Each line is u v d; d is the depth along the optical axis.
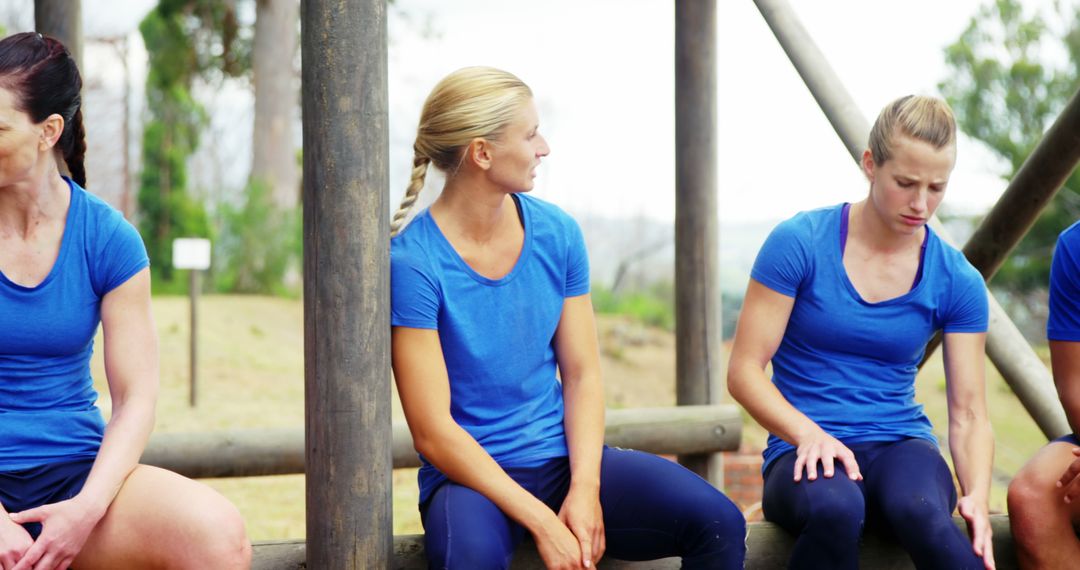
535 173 2.62
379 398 2.55
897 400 2.86
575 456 2.61
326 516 2.56
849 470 2.62
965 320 2.85
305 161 2.54
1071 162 3.65
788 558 2.83
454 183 2.63
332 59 2.48
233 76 21.20
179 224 20.86
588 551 2.46
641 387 15.49
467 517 2.42
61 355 2.50
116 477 2.36
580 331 2.74
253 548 2.74
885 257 2.83
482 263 2.63
